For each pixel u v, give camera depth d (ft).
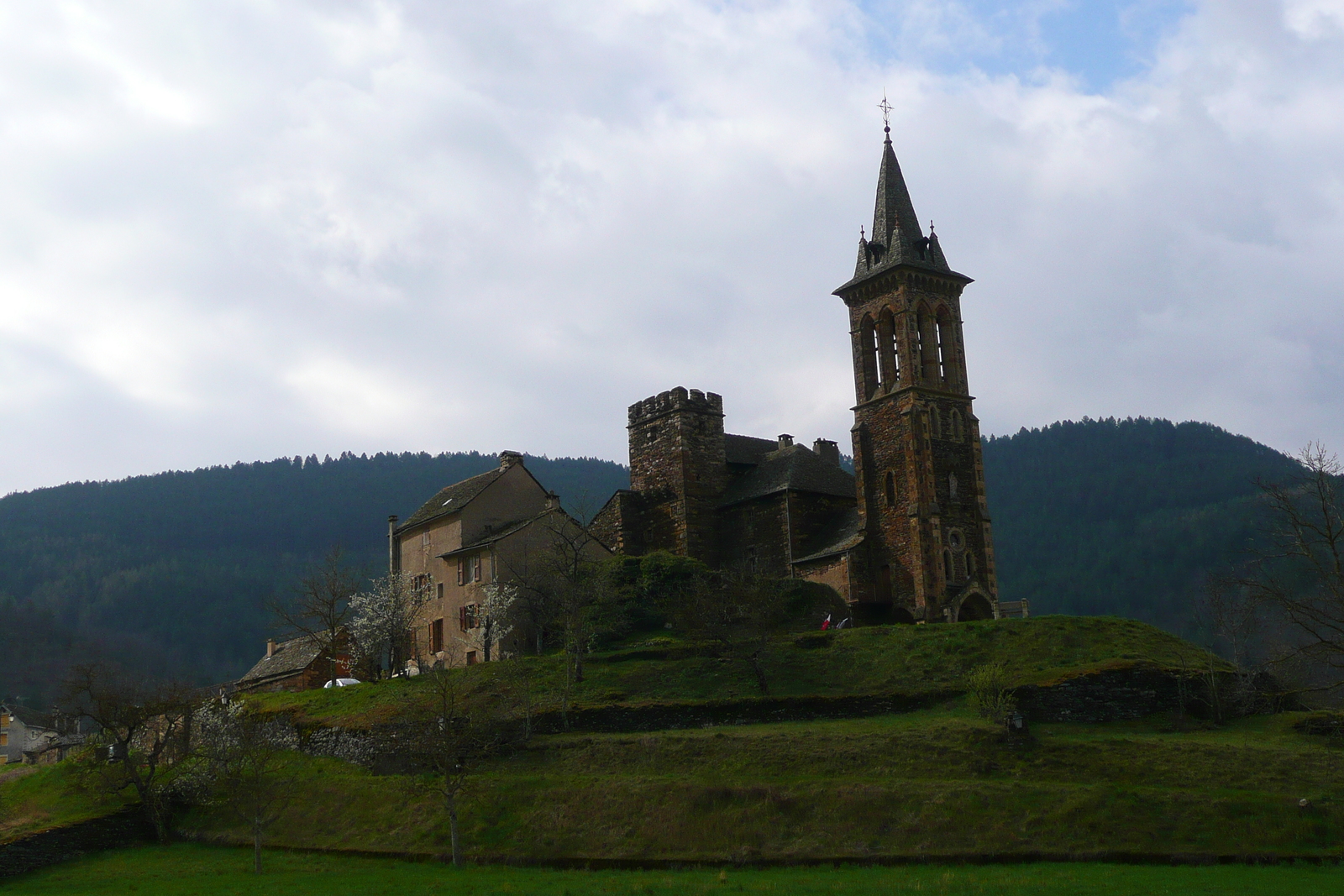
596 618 265.75
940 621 268.82
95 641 574.97
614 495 340.18
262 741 218.79
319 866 175.52
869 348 305.53
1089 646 231.50
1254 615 246.88
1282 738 195.11
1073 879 140.97
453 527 304.71
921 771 183.01
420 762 191.52
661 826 173.06
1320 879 138.31
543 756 203.41
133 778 207.72
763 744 195.52
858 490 295.48
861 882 144.66
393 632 289.53
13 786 241.14
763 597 247.50
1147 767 179.52
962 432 295.89
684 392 333.42
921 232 310.45
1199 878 140.56
